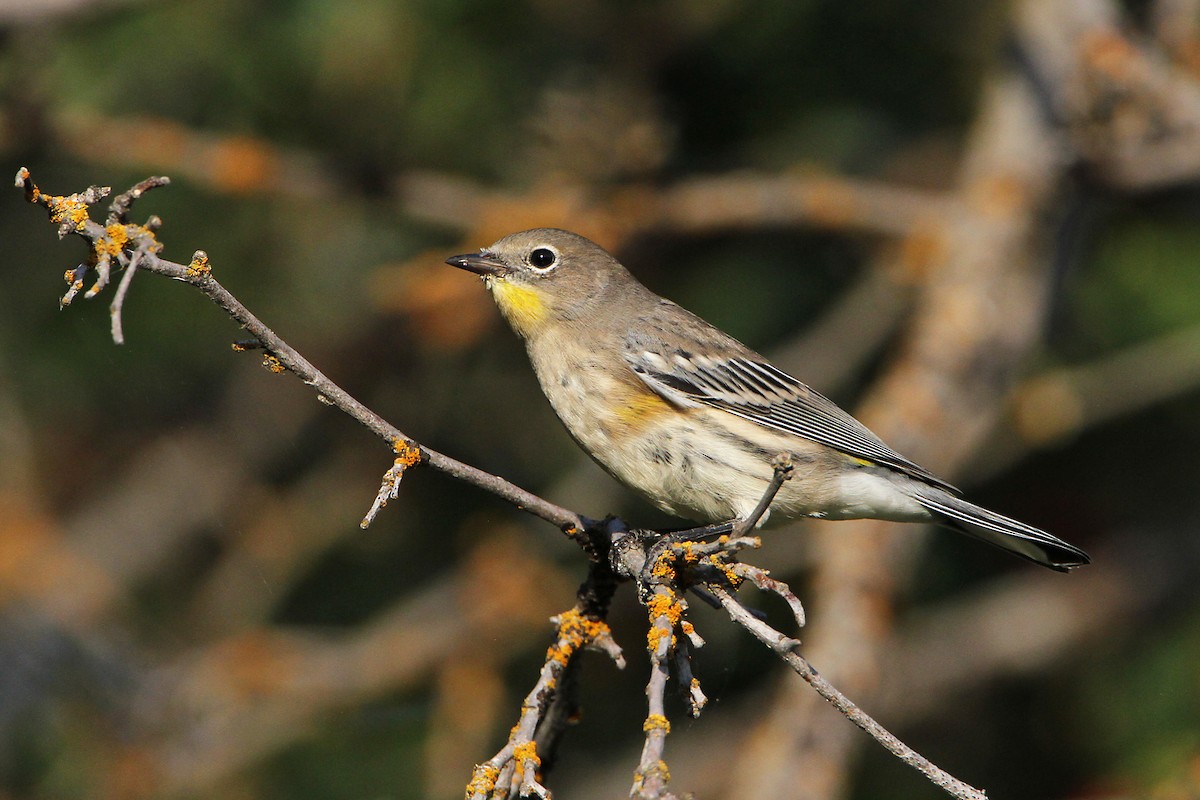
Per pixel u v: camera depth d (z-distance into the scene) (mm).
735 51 13062
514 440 13992
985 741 13797
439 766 12305
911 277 12867
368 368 14039
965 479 13750
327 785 12328
